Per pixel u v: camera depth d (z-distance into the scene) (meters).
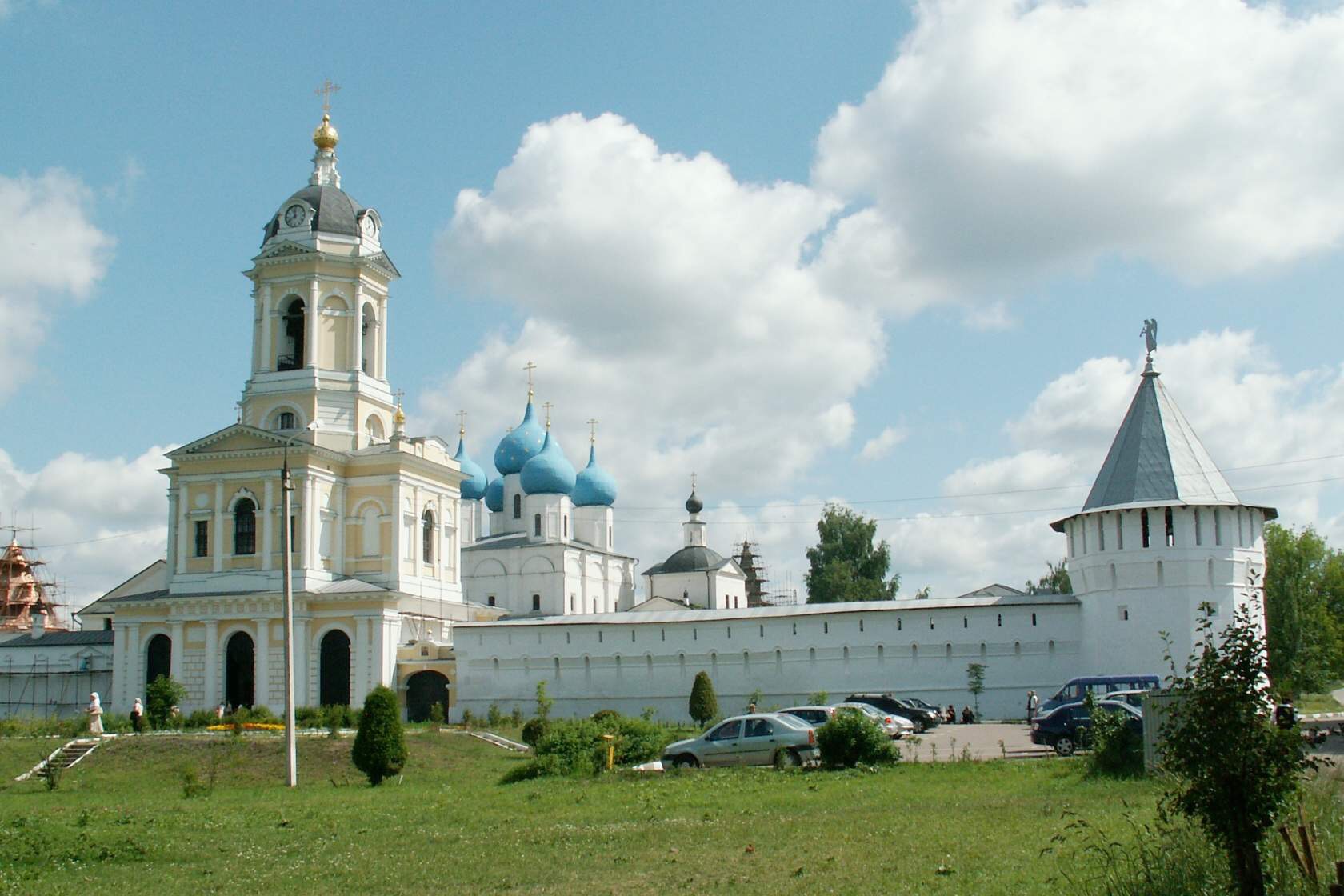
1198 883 16.17
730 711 66.69
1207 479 58.97
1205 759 15.15
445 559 79.88
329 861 22.27
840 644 65.38
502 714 69.50
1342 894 13.60
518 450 107.62
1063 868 18.36
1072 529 62.22
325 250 76.94
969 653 63.16
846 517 116.06
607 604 108.31
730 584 113.12
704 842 22.67
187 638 71.44
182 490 74.00
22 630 103.81
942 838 21.80
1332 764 18.72
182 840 25.11
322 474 73.12
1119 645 58.56
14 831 24.61
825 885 18.38
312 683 70.31
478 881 19.94
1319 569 97.69
